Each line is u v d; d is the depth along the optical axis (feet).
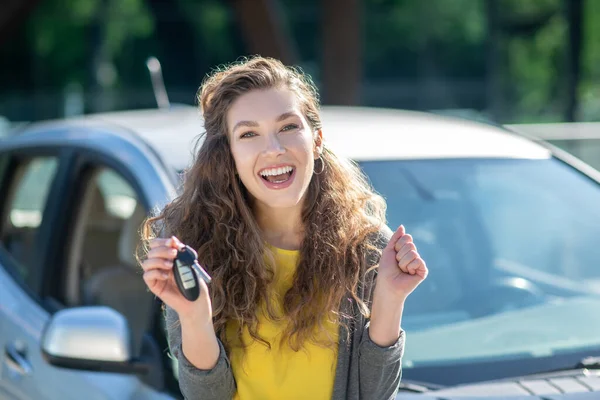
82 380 12.75
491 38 138.21
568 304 12.98
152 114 17.02
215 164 9.01
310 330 8.66
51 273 15.11
